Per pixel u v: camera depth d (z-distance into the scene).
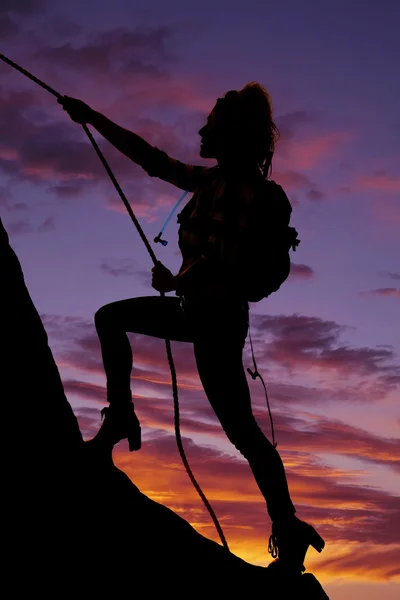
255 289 4.04
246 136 4.13
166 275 4.07
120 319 4.19
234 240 4.01
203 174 4.26
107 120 4.28
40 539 3.24
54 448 3.48
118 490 3.75
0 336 3.41
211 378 4.10
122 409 3.98
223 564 3.87
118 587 3.33
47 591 3.14
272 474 4.11
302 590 4.03
